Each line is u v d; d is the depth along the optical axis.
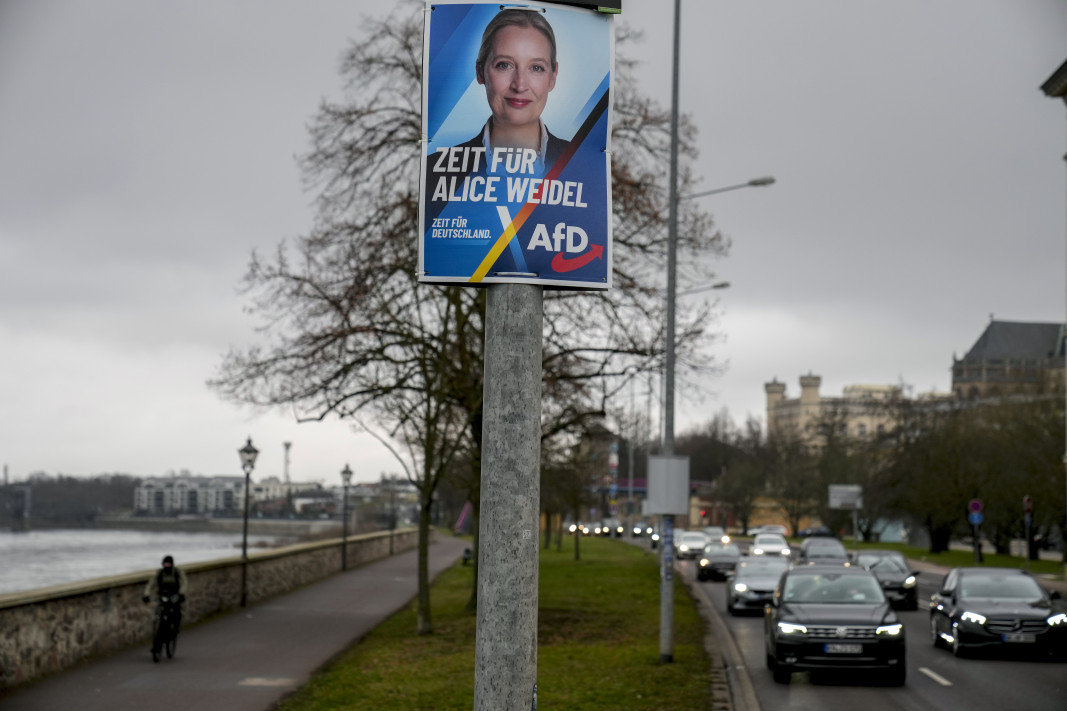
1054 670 18.22
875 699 15.27
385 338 23.30
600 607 29.53
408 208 22.83
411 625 24.02
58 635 16.50
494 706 5.65
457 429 30.41
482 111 6.91
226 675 16.05
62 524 162.38
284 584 33.88
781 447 115.88
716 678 16.03
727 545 46.44
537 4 7.00
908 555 71.75
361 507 94.12
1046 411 59.12
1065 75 42.56
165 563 17.77
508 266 6.80
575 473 52.97
